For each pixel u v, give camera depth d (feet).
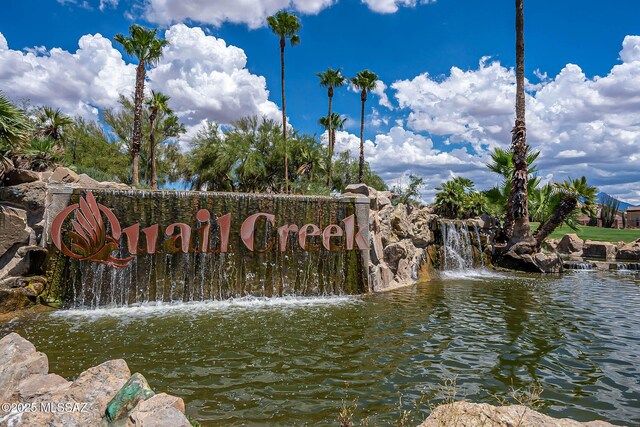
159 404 14.39
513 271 79.46
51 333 31.91
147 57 95.50
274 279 50.75
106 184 52.42
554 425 14.30
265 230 51.42
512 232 87.25
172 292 46.29
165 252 46.52
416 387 21.76
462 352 27.55
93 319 36.88
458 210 107.24
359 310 41.27
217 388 21.47
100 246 44.24
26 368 18.37
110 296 43.93
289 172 139.74
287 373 23.63
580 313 39.78
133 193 46.85
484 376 23.39
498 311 40.70
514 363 25.48
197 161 132.26
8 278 40.34
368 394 20.88
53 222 43.45
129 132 137.69
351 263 54.49
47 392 16.39
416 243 71.87
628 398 20.68
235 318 37.45
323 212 54.85
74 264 43.70
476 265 82.28
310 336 31.27
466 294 51.62
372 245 57.72
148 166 141.08
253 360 25.76
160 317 37.83
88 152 130.41
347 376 23.24
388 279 57.93
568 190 84.33
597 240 121.29
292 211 53.42
